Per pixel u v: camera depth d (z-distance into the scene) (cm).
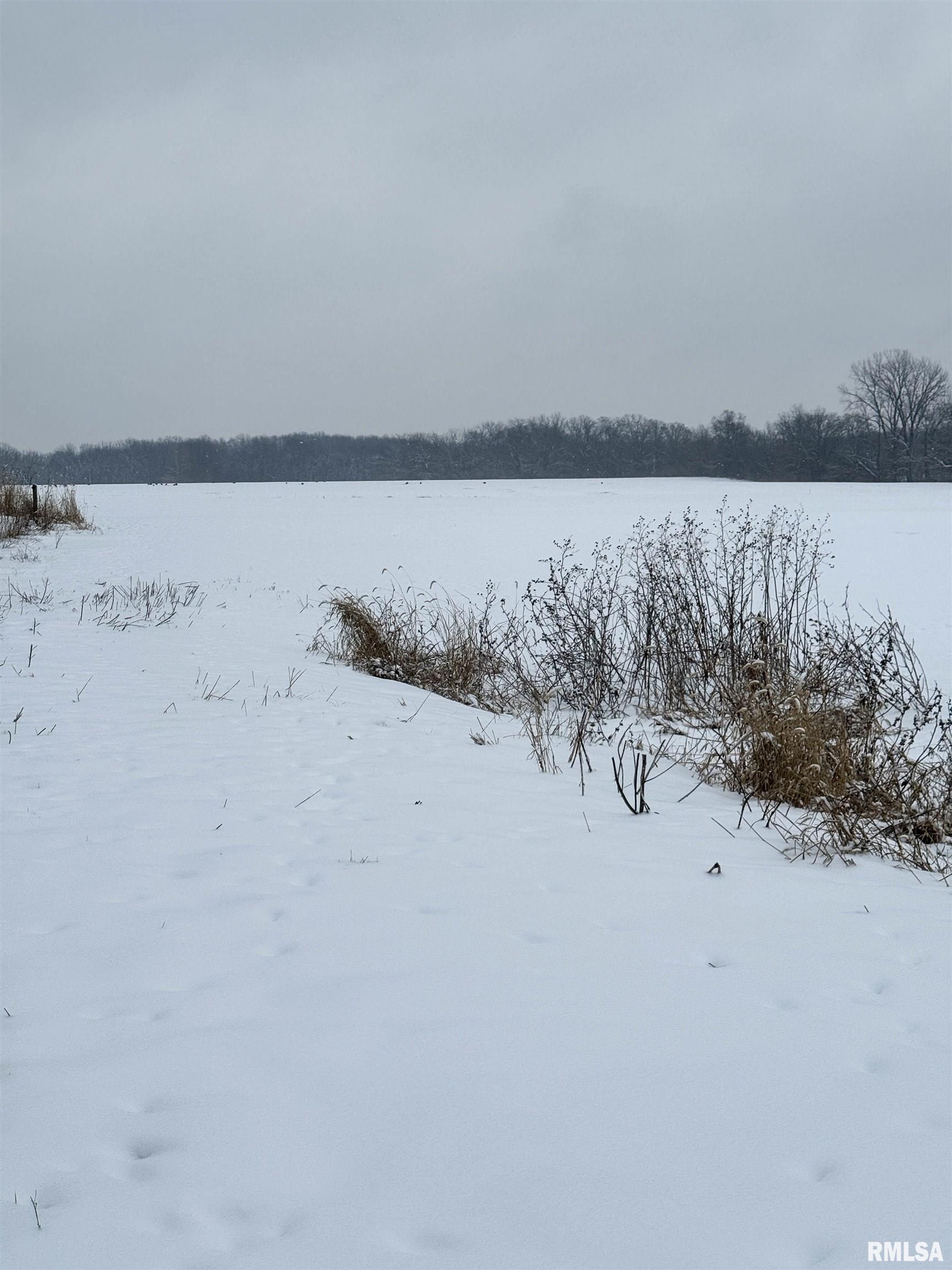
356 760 658
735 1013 309
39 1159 239
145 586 1706
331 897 405
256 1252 210
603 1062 279
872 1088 268
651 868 454
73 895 404
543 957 349
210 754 650
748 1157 238
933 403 9931
